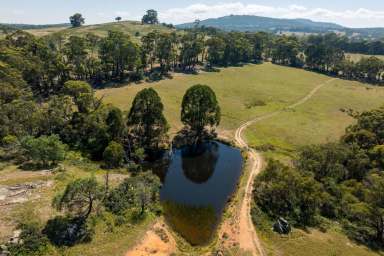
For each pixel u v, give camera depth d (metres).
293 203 54.69
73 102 89.38
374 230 51.28
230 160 79.88
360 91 151.88
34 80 114.81
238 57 194.50
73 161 67.25
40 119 76.06
